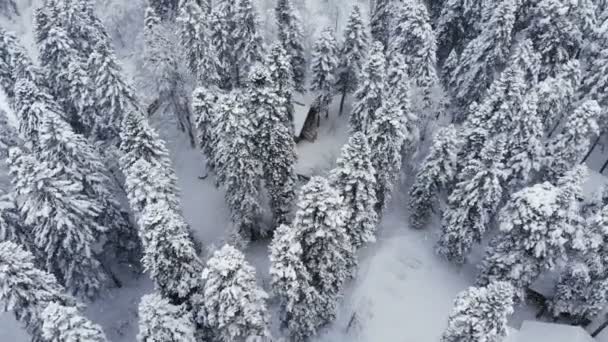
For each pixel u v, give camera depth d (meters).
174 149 55.06
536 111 42.59
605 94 45.16
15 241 32.78
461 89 51.31
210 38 49.28
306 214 26.86
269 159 36.66
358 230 33.38
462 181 37.44
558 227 29.30
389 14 58.00
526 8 55.31
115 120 43.06
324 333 34.38
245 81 52.72
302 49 53.91
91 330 22.09
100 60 40.59
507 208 32.09
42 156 33.59
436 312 35.91
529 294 36.56
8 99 52.38
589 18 51.12
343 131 55.62
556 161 40.81
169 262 26.56
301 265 26.22
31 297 25.56
